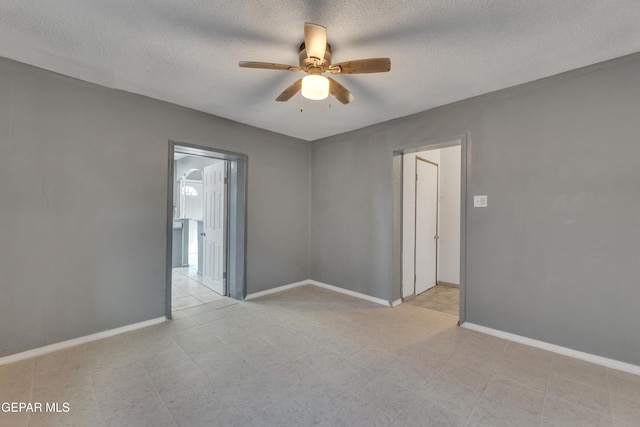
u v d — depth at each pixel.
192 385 2.00
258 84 2.68
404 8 1.70
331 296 4.05
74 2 1.64
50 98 2.44
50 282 2.46
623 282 2.21
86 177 2.63
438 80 2.59
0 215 2.24
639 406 1.80
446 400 1.86
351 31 1.91
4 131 2.26
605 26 1.84
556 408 1.79
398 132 3.56
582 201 2.37
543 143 2.54
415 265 4.18
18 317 2.32
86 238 2.63
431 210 4.60
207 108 3.28
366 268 3.91
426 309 3.56
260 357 2.38
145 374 2.13
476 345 2.60
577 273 2.39
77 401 1.83
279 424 1.65
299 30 1.92
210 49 2.13
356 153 4.03
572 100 2.40
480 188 2.89
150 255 3.01
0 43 2.05
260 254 4.04
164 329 2.91
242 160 3.84
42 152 2.41
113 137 2.77
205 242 4.57
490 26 1.86
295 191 4.48
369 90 2.79
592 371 2.19
